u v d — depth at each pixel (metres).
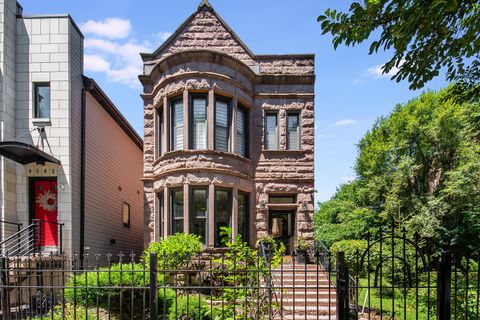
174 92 13.64
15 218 12.42
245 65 14.31
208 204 13.15
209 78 13.51
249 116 14.90
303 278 11.07
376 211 23.33
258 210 14.60
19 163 12.47
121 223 18.41
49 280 11.23
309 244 13.54
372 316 9.40
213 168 13.20
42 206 12.80
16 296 7.04
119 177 18.28
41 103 13.02
